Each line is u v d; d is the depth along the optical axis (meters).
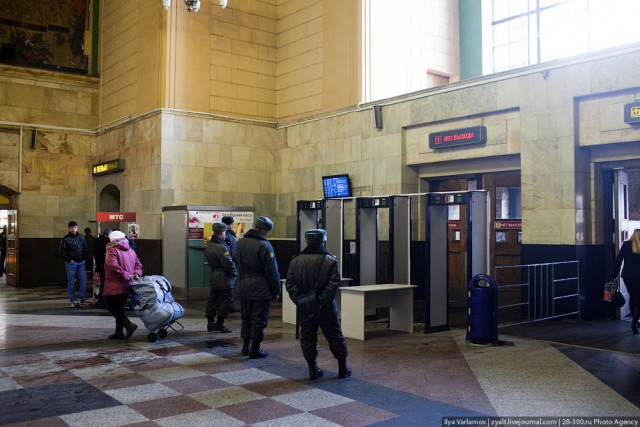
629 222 11.77
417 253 13.53
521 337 8.67
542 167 10.62
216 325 9.09
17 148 16.95
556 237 10.38
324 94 15.12
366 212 10.23
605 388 5.86
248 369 6.73
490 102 11.55
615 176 10.70
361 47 14.27
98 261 12.10
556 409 5.20
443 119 12.41
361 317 8.53
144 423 4.88
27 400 5.52
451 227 13.86
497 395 5.64
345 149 14.45
